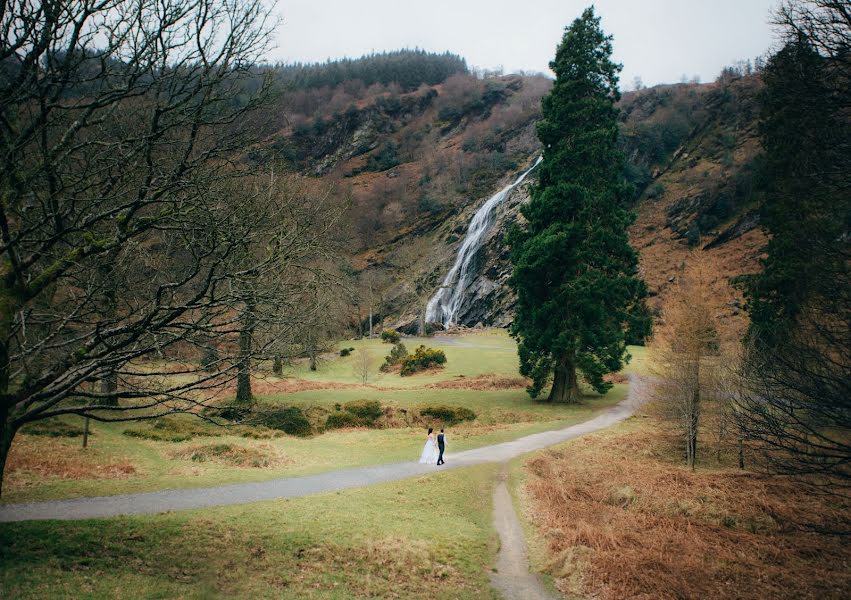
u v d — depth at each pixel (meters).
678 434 25.14
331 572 11.51
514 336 37.16
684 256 78.88
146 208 14.05
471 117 175.75
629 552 14.06
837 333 11.52
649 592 12.18
